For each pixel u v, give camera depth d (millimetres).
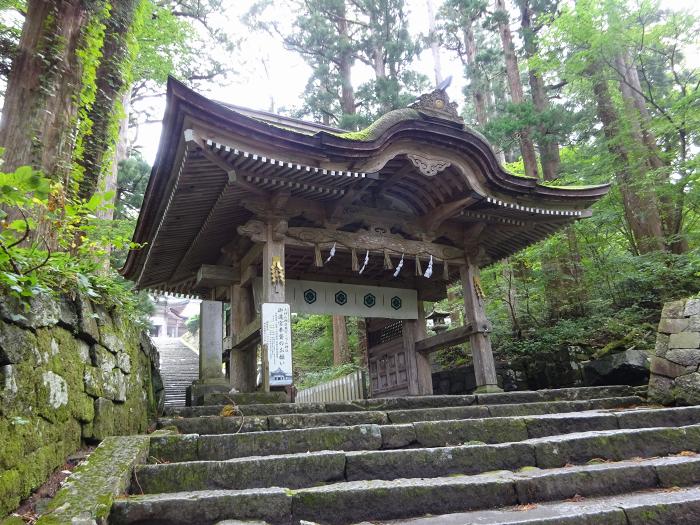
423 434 4711
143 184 17406
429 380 10203
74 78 6062
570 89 15016
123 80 7680
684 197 11406
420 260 9078
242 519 3049
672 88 17578
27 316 2965
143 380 5816
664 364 6906
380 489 3336
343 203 7773
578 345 10336
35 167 5422
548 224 9422
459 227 9359
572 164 13617
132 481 3369
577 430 5137
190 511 2996
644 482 3799
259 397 6547
